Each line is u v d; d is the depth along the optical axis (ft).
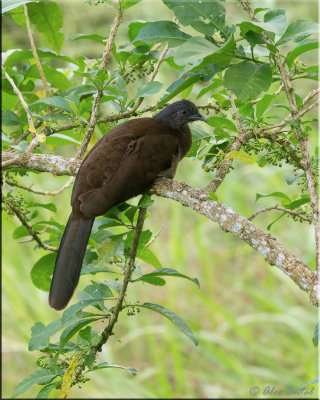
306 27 22.93
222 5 23.90
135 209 24.53
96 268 25.68
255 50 28.07
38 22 33.99
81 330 23.88
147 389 52.95
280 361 52.90
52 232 31.37
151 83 27.63
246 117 27.02
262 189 64.08
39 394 24.66
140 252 28.45
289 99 23.66
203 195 22.93
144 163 26.08
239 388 50.16
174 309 56.85
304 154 23.65
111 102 31.27
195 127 30.30
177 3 23.70
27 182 63.21
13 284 57.41
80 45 68.74
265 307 55.83
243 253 61.36
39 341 24.29
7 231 60.29
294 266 19.17
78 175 25.95
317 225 22.24
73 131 31.32
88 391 50.19
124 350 55.62
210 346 52.13
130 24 29.43
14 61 33.42
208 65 24.71
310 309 55.93
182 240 63.10
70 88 31.53
